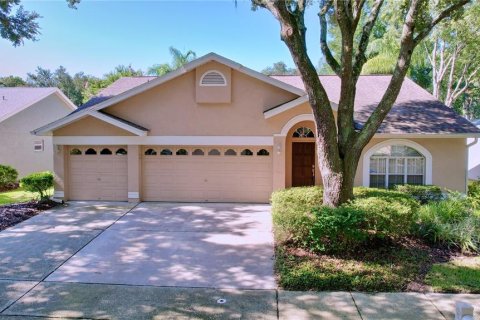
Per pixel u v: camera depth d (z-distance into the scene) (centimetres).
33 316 535
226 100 1291
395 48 2164
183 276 688
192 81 1307
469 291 615
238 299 592
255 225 1045
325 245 759
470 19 1744
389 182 1342
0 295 605
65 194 1349
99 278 679
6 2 1314
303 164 1426
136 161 1330
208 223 1065
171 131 1323
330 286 629
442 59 2369
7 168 1841
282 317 532
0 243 876
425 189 1235
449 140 1311
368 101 1464
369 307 561
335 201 874
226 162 1343
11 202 1480
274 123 1297
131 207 1262
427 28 875
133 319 527
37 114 2170
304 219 764
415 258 751
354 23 862
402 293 610
